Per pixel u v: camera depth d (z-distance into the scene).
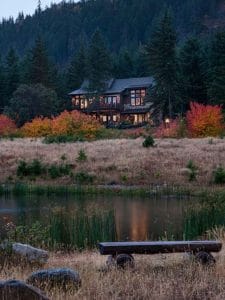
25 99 78.88
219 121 57.75
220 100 70.81
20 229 15.90
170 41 76.69
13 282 7.24
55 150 48.56
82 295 8.04
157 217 23.70
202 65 82.44
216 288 8.37
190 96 80.38
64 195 33.47
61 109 95.00
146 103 92.31
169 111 76.25
